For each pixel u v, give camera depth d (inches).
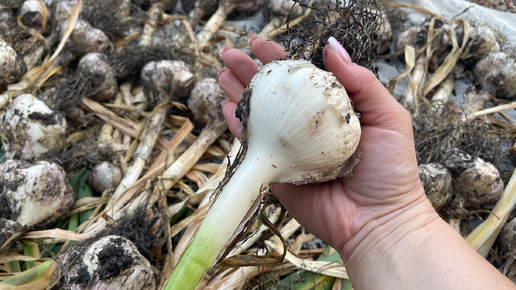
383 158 8.2
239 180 7.2
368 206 8.8
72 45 17.1
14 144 13.1
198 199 13.9
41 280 10.1
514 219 12.7
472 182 13.1
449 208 13.4
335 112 6.9
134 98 18.0
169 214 12.6
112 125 16.2
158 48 17.9
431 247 7.4
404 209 8.4
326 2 18.7
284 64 7.4
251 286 11.4
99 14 18.7
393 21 20.8
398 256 7.7
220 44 22.3
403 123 8.2
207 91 15.3
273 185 10.5
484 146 14.7
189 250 7.0
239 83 11.6
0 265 11.3
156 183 13.0
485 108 17.8
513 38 19.9
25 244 11.7
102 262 9.2
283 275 12.3
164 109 16.1
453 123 15.5
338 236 9.1
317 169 7.6
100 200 13.3
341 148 7.2
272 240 11.9
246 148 8.0
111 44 18.5
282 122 7.0
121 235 10.7
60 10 17.7
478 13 20.8
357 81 7.7
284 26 20.9
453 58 18.1
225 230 7.0
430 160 13.9
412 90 17.0
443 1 21.6
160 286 10.5
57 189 11.9
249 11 23.2
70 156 13.8
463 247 7.3
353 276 8.7
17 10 18.6
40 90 16.1
